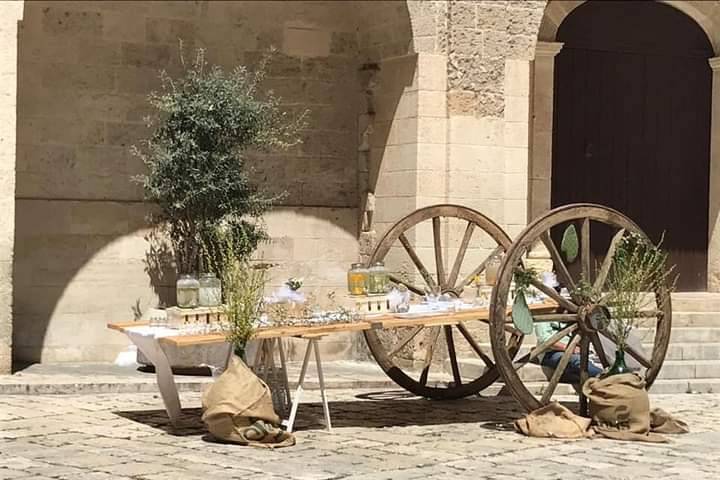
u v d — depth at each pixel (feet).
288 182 51.29
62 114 47.42
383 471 28.60
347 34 52.16
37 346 46.96
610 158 57.26
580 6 56.59
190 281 33.40
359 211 52.34
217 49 50.16
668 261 58.49
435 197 48.60
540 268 53.62
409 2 48.03
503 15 49.42
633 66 57.77
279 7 51.08
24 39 46.83
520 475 28.48
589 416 35.06
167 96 46.16
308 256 51.65
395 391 43.27
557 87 56.13
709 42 59.21
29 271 46.83
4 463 28.53
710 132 59.06
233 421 31.65
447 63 48.65
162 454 30.14
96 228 47.80
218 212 45.80
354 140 52.42
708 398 43.60
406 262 48.67
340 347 51.67
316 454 30.66
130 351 47.96
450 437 33.73
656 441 33.50
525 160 49.85
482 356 40.91
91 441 31.76
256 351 35.63
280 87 51.19
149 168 48.49
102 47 48.06
